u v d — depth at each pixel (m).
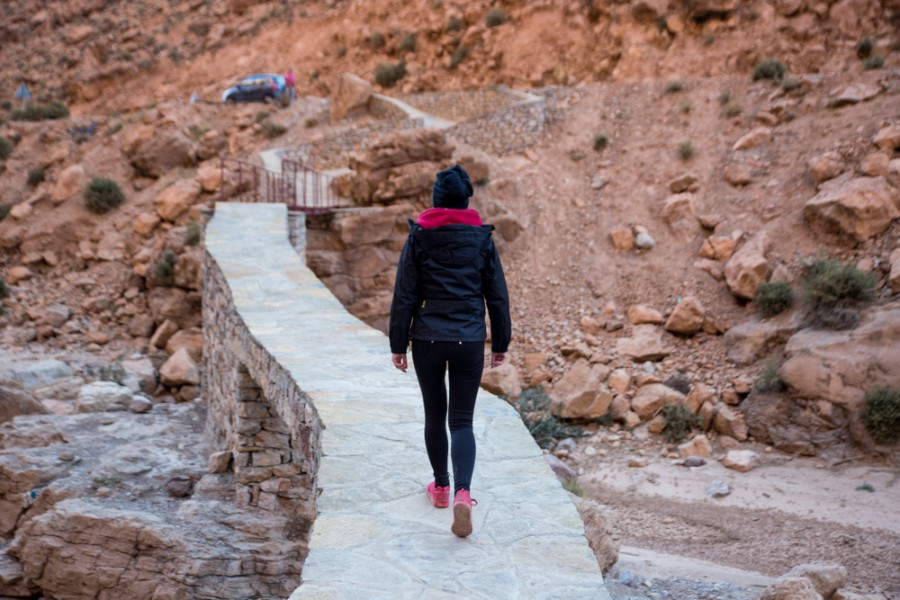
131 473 12.96
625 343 18.39
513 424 5.93
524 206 24.11
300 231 20.03
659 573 9.33
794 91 24.77
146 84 50.75
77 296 24.72
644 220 22.28
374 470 5.03
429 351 4.31
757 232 20.05
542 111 29.31
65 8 61.66
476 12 40.12
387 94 39.44
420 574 3.73
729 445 15.17
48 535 11.42
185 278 22.95
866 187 18.50
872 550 10.63
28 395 16.75
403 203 22.59
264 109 34.97
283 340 8.88
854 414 14.27
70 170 28.72
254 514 11.07
